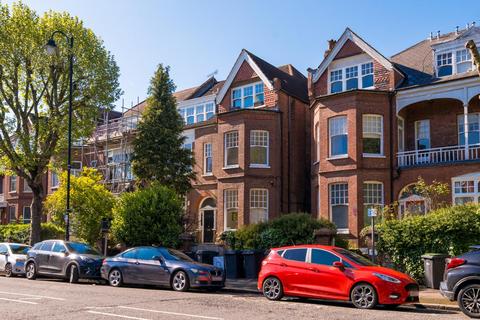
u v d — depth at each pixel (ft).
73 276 63.93
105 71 92.68
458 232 57.82
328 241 63.98
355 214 82.53
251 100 107.45
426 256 57.82
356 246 81.41
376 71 89.81
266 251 67.77
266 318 36.27
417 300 44.04
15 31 84.69
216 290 58.13
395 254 61.67
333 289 44.93
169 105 103.35
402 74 88.99
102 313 37.32
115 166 127.34
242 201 96.32
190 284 54.75
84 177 96.07
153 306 41.78
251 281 65.46
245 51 109.60
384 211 74.49
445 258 57.36
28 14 86.53
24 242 119.44
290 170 101.55
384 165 84.69
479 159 77.15
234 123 99.71
